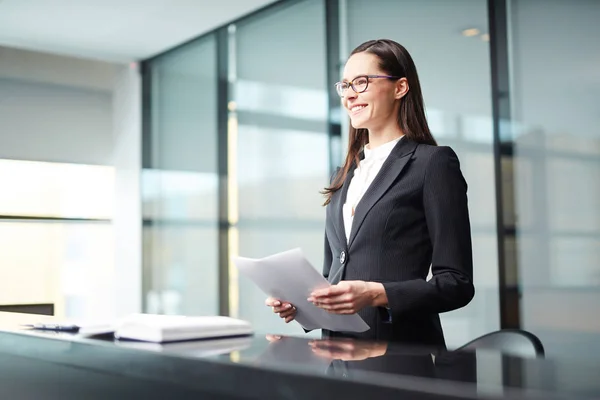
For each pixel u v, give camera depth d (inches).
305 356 47.6
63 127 249.0
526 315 137.4
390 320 64.3
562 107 132.0
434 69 156.6
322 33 183.8
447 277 65.4
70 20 209.8
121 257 256.8
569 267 130.0
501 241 141.9
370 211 70.5
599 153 125.3
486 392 33.9
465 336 148.9
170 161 240.8
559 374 39.0
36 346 63.7
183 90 236.4
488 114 145.1
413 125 74.3
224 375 45.7
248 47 208.8
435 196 68.7
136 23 213.5
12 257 237.8
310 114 186.7
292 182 191.5
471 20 148.6
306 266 59.9
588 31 128.0
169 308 237.5
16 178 239.3
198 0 194.1
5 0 191.9
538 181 135.7
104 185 258.4
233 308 211.8
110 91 259.8
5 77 237.6
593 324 126.0
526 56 138.6
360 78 73.9
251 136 207.0
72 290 249.8
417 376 38.7
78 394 60.4
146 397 53.8
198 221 226.8
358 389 38.1
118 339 59.9
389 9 166.6
